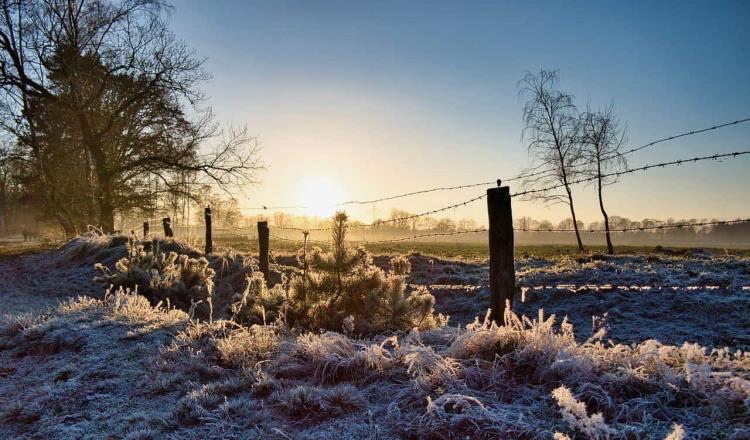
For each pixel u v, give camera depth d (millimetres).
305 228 6949
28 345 6855
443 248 34312
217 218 29688
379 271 6605
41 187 31703
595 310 8398
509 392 3613
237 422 3754
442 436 3133
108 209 27859
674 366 3566
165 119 28125
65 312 8156
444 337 5219
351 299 6367
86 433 4066
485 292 10461
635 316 7777
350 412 3686
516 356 3920
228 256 15570
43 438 4125
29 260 19938
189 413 4004
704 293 8031
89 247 18719
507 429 3047
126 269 11000
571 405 2891
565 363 3576
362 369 4375
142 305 8484
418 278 12461
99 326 7125
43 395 5023
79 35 27094
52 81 27812
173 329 6684
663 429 2818
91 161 29312
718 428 2719
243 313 6934
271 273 13422
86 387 5074
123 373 5289
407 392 3781
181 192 28203
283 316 6625
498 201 5328
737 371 3312
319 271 6664
